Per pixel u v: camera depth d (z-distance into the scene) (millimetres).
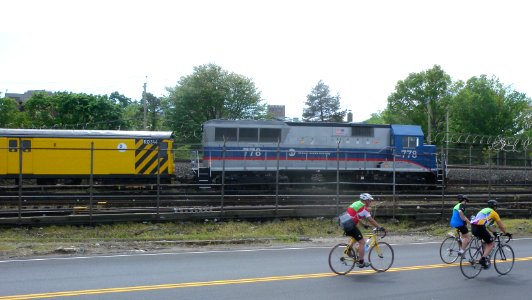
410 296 9438
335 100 80750
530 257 14195
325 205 21594
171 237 17141
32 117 51000
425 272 11750
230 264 12570
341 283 10445
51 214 18359
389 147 31172
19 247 14758
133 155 26750
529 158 39594
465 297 9445
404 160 31234
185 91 54594
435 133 53531
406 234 19750
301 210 20688
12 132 25469
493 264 11656
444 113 55812
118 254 14008
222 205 19844
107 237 17188
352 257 11414
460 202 12867
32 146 25625
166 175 27156
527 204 25188
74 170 26016
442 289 10062
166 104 57125
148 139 27109
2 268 11781
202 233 18406
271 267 12188
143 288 9742
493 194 27078
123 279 10594
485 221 11383
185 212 19359
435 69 54469
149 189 26547
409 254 14531
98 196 20031
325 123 30891
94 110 49438
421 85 54938
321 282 10516
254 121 29906
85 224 18203
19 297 8922
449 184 31016
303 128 30500
